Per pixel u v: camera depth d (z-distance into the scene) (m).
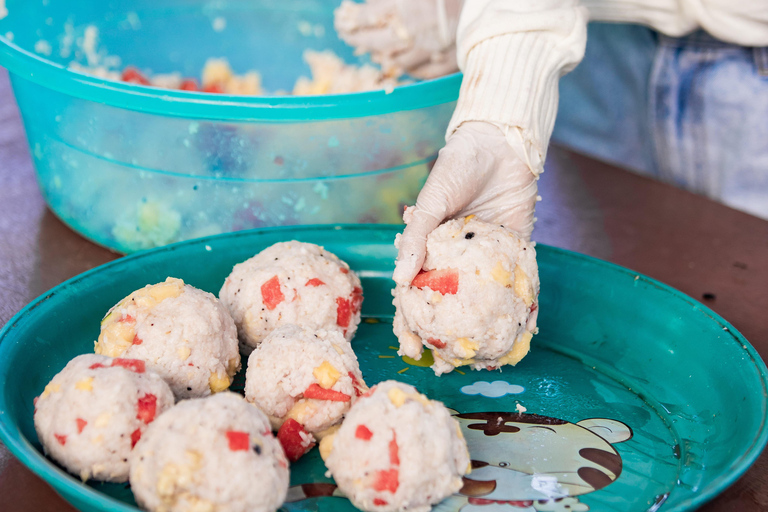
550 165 2.02
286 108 1.25
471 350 1.09
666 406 1.13
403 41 1.69
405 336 1.17
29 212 1.69
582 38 1.24
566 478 0.97
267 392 1.00
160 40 2.04
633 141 2.41
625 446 1.04
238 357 1.13
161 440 0.81
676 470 0.99
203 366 1.05
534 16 1.20
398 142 1.39
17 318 1.09
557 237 1.66
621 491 0.95
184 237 1.45
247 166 1.35
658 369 1.20
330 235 1.41
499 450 1.01
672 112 2.07
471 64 1.23
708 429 1.06
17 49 1.37
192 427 0.81
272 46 2.12
